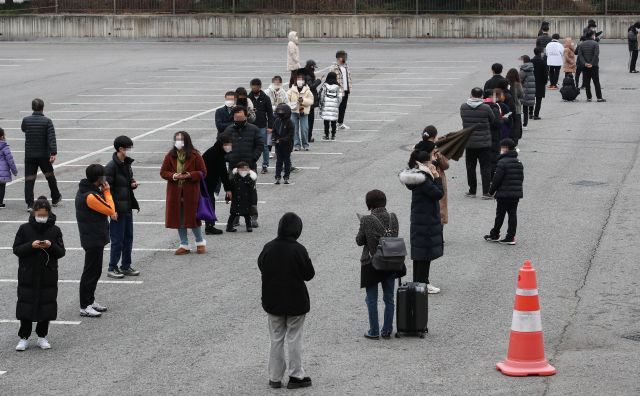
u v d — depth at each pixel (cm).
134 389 1169
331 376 1201
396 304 1363
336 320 1417
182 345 1323
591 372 1197
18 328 1413
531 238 1859
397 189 2289
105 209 1445
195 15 5803
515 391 1137
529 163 2561
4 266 1739
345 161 2641
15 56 5141
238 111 2045
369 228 1322
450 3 5650
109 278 1645
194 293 1557
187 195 1772
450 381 1174
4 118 3453
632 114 3278
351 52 5091
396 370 1216
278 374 1167
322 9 5794
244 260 1748
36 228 1309
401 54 4975
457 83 4009
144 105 3662
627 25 5391
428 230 1488
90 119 3400
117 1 5934
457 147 1838
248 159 2047
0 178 2209
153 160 2717
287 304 1155
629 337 1331
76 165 2683
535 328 1199
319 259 1734
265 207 2156
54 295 1315
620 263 1684
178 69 4562
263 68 4522
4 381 1202
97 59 4975
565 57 3766
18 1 6197
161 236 1933
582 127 3066
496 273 1636
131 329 1394
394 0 5756
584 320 1404
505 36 5531
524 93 3022
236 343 1327
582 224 1955
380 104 3578
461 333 1352
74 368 1245
